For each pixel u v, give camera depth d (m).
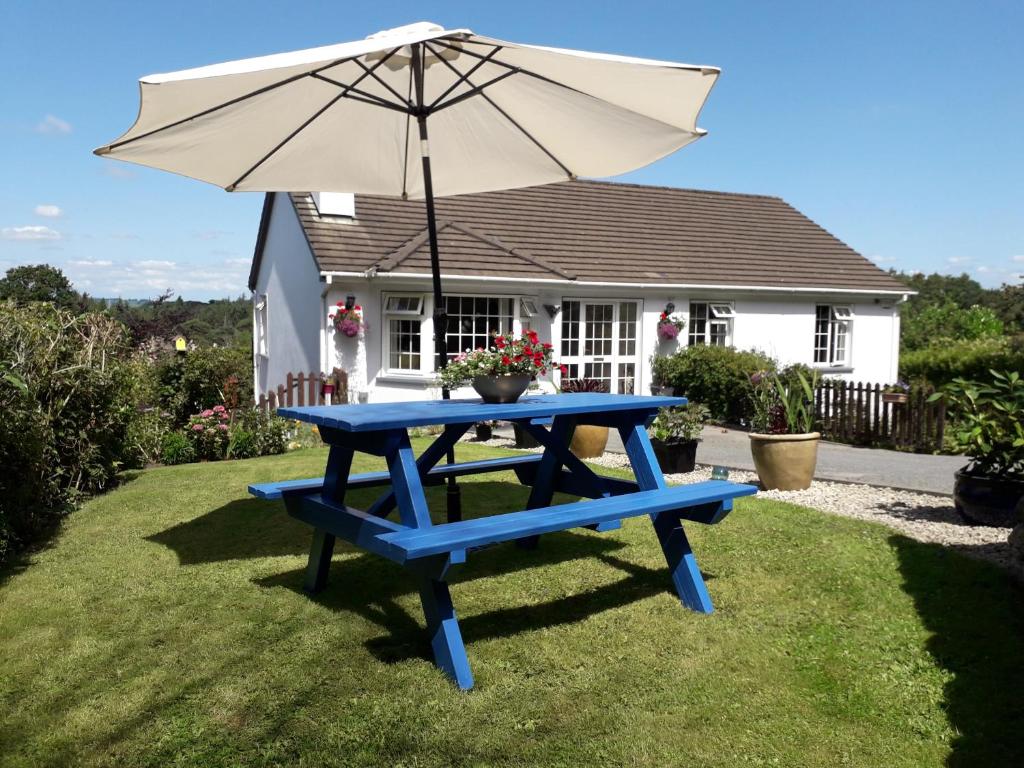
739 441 12.20
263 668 3.35
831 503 7.07
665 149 5.24
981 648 3.65
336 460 4.16
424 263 13.20
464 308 13.66
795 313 17.31
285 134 5.07
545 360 4.71
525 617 4.00
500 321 13.97
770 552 5.09
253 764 2.66
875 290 17.67
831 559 4.92
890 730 2.97
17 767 2.62
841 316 17.70
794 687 3.30
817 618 4.03
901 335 29.98
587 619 3.97
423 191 6.33
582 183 19.06
